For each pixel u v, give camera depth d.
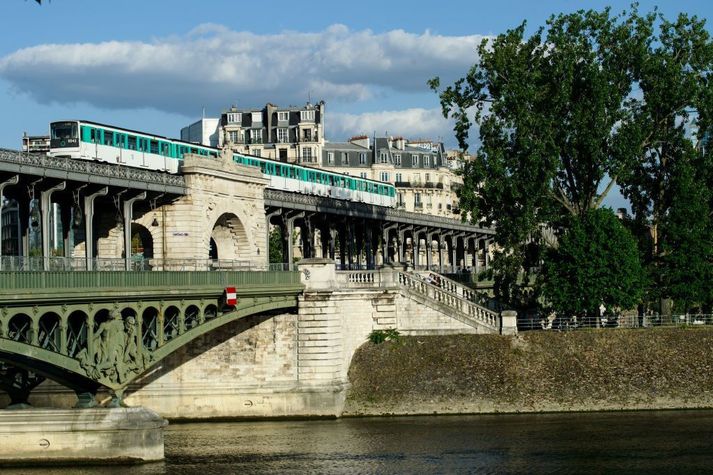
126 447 58.00
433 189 182.50
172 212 82.88
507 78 90.12
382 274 82.38
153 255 83.56
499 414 76.38
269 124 168.12
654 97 90.44
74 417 57.56
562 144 90.12
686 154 92.44
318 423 73.94
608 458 61.19
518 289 91.69
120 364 57.78
